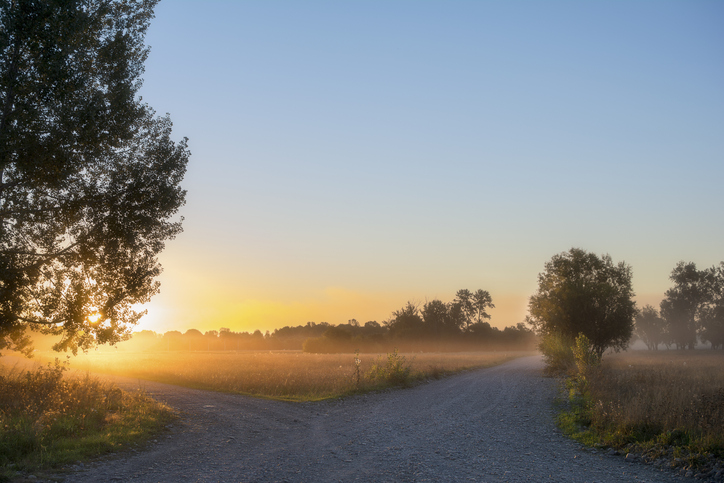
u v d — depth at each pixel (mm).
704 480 8531
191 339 180000
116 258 16172
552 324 41312
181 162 17250
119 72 16062
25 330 17484
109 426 12359
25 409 12148
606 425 12914
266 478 8547
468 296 145250
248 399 20203
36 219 15258
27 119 13328
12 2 13234
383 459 10148
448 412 17406
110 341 17016
